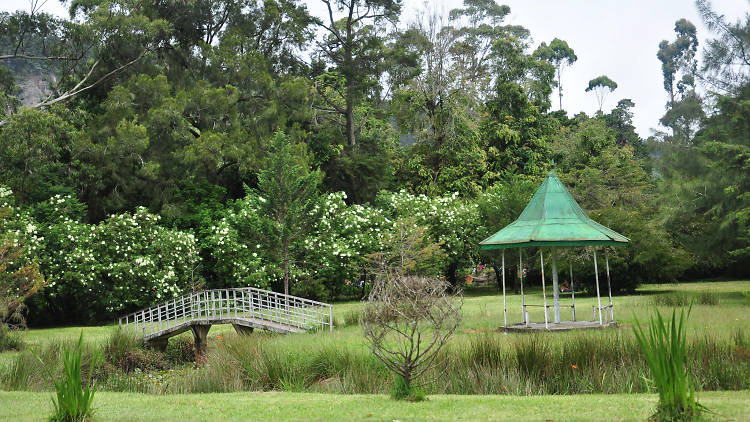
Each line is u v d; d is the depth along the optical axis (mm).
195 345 23219
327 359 13875
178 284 31719
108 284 29688
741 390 10414
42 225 29516
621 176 44750
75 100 37688
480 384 11641
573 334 14414
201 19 41344
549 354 12281
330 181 44219
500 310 25266
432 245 31812
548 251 35094
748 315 18109
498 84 57062
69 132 33000
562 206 19219
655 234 32812
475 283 49844
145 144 33844
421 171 50219
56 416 8625
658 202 33531
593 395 10211
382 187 44312
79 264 28562
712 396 9305
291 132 40094
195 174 38719
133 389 15016
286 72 45188
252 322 22641
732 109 28672
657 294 31375
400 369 10094
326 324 22719
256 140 38125
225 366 14664
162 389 14672
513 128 55688
